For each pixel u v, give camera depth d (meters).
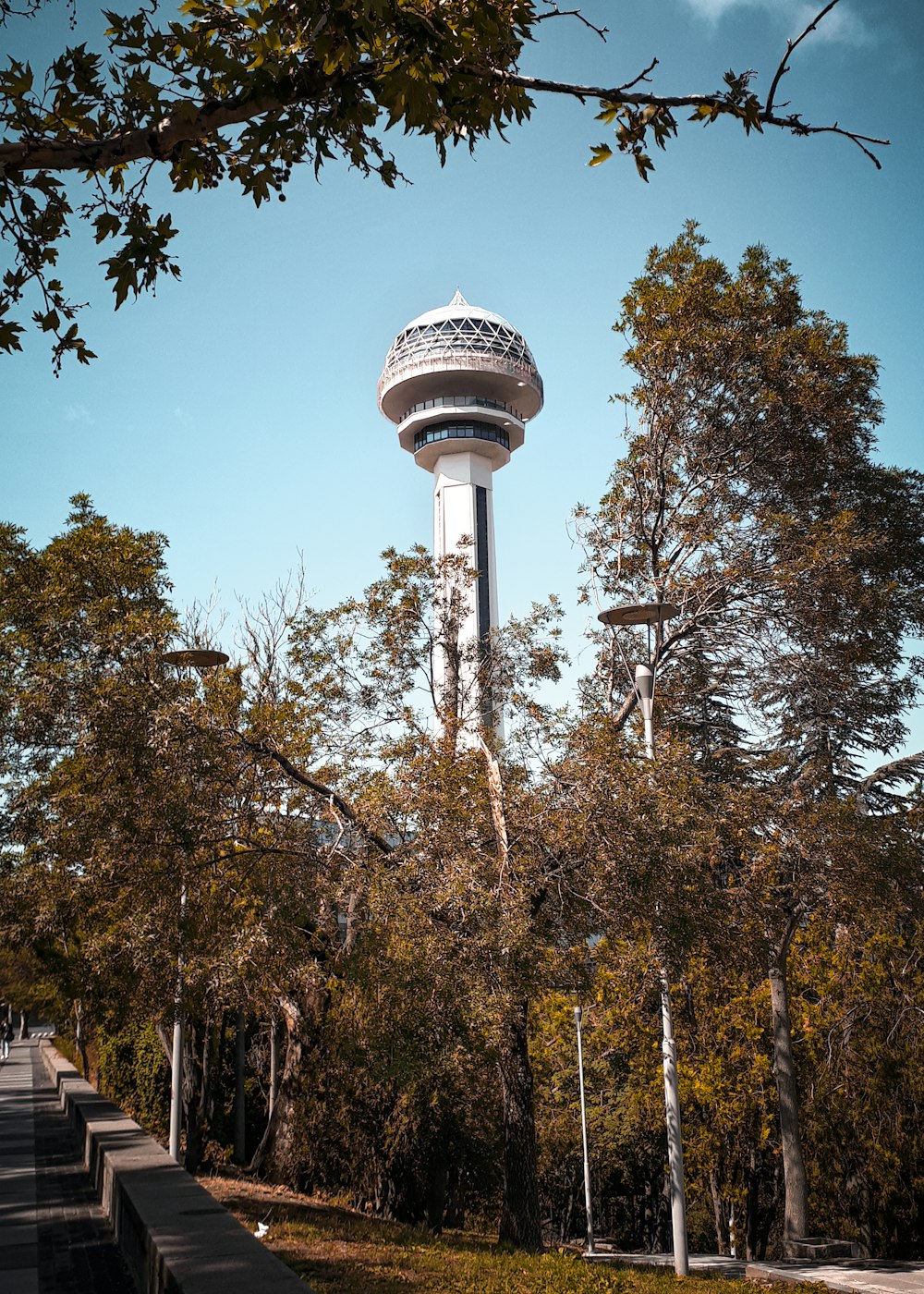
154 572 19.66
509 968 11.91
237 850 14.93
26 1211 10.34
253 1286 5.03
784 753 20.25
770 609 18.53
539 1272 11.93
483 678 17.34
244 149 5.71
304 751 15.81
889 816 20.45
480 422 99.38
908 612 22.27
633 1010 26.08
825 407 19.33
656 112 5.31
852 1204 26.47
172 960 14.83
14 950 20.64
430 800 13.09
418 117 5.18
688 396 19.55
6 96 5.65
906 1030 25.12
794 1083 20.17
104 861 13.72
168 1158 9.66
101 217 6.20
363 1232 14.55
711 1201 31.30
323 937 17.97
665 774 14.08
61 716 16.12
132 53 5.54
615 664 19.12
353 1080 18.78
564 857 13.41
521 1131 14.86
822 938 25.72
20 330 6.24
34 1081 32.72
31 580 19.69
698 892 14.05
